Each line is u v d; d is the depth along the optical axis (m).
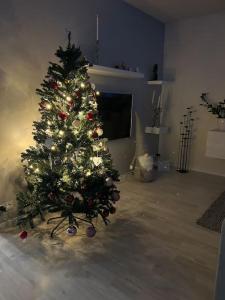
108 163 2.26
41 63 2.37
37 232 2.12
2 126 2.16
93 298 1.44
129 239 2.06
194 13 3.68
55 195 1.99
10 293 1.47
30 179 2.13
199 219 2.42
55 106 2.04
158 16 3.81
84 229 2.19
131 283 1.57
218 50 3.72
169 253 1.88
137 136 3.54
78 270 1.68
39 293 1.47
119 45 3.30
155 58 4.06
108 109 3.17
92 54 2.91
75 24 2.65
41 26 2.32
